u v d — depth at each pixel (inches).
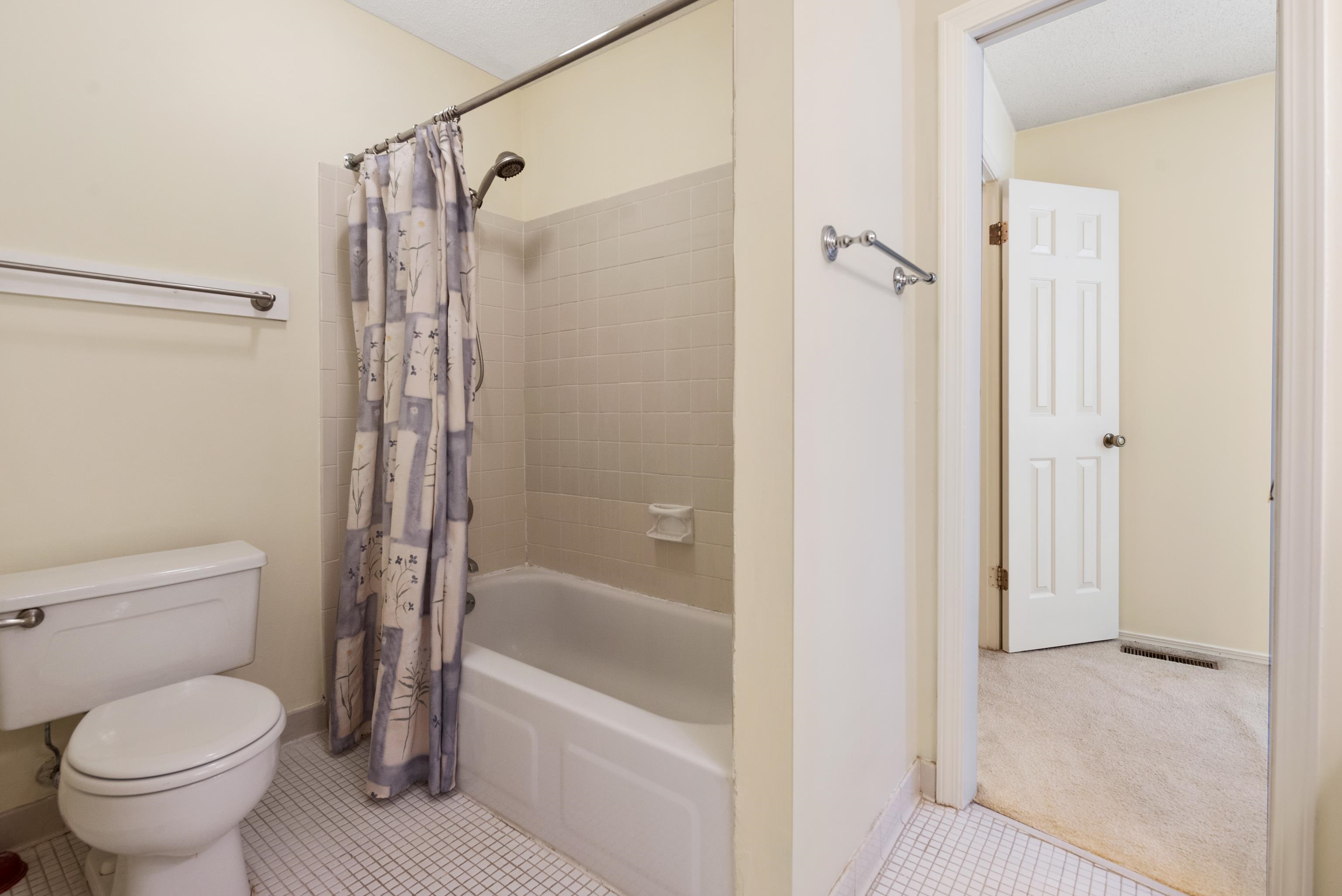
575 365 100.2
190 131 70.4
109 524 65.9
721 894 48.3
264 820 65.2
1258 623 104.8
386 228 76.7
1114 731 82.9
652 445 91.5
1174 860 58.1
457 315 69.5
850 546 51.2
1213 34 92.0
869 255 54.3
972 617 66.3
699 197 85.4
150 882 48.5
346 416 83.8
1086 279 110.1
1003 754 77.0
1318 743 43.5
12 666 53.0
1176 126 108.5
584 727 57.4
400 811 66.7
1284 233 43.6
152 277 67.7
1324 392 42.6
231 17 73.4
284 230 77.9
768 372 43.4
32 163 60.6
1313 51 42.2
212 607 64.2
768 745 44.5
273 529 77.9
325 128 81.4
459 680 69.1
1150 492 112.5
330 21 81.9
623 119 93.0
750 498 44.8
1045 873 56.6
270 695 57.0
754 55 43.4
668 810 51.4
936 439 64.9
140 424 67.7
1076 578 112.3
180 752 47.3
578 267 99.0
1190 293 108.3
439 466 68.0
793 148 41.6
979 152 64.8
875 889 54.7
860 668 53.7
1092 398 111.5
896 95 60.9
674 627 87.0
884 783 59.2
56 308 62.3
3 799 60.6
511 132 104.7
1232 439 106.0
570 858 59.1
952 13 62.2
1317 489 42.9
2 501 59.7
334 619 83.5
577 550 101.7
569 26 88.9
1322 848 43.9
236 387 74.5
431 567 68.4
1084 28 90.7
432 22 87.8
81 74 63.3
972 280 63.6
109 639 57.8
